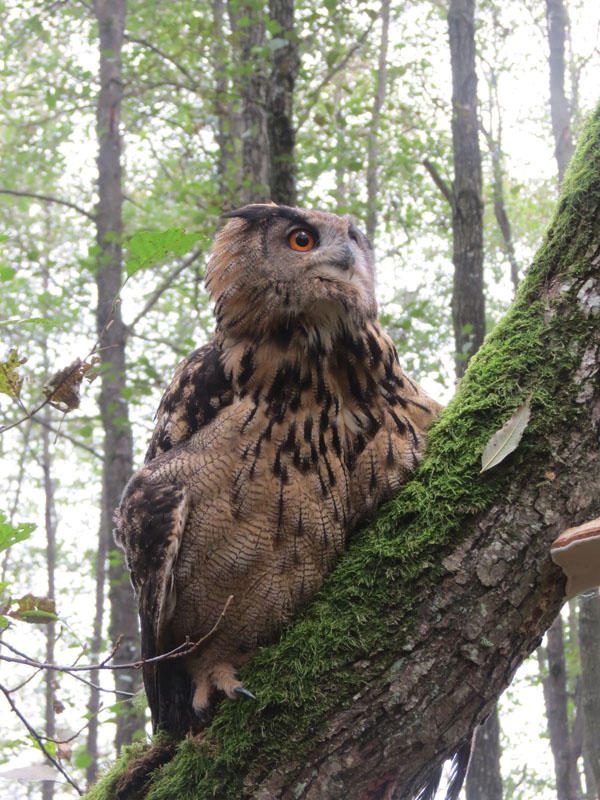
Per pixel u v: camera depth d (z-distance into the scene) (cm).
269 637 354
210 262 390
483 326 901
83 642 395
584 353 303
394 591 300
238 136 1125
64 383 314
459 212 915
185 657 365
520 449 298
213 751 310
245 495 345
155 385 1130
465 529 296
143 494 362
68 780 309
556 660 1401
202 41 1041
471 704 287
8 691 306
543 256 328
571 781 1388
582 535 274
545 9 1263
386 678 289
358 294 363
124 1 1195
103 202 1201
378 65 1265
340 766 287
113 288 1160
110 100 1203
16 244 1429
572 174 326
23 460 2136
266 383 358
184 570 355
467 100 921
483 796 1001
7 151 1369
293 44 773
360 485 344
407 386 375
